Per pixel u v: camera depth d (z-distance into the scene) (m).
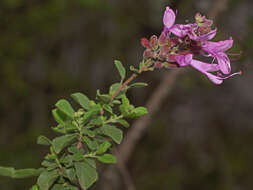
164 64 0.29
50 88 0.89
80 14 0.85
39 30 0.79
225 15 0.61
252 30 0.60
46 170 0.28
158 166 0.89
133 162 0.88
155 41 0.29
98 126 0.28
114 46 0.91
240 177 0.89
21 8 0.76
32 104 0.88
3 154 0.78
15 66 0.83
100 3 0.80
